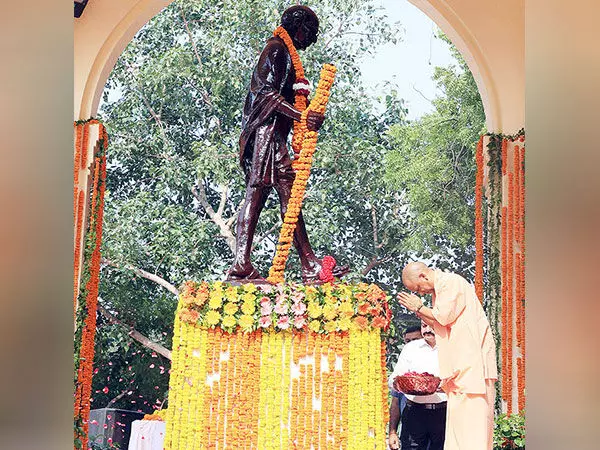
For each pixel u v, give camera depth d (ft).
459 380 18.28
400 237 52.16
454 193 51.96
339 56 55.16
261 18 53.36
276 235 51.26
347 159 52.31
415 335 24.50
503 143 28.32
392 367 50.55
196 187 52.60
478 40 28.81
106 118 53.26
